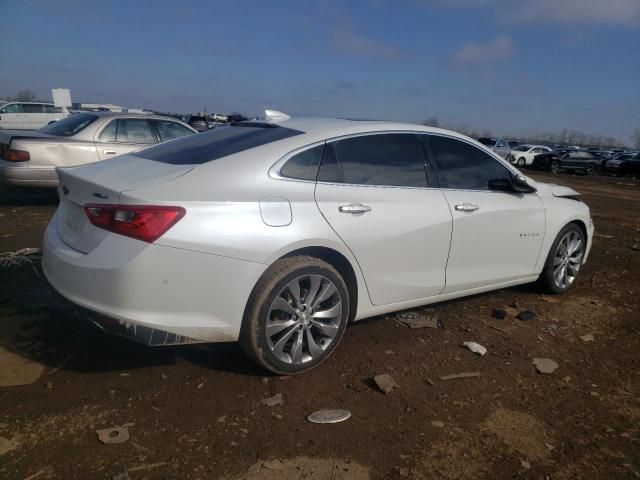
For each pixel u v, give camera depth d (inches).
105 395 111.4
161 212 105.0
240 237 111.2
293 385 120.3
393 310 145.8
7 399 107.8
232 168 118.0
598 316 178.5
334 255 128.6
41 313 148.6
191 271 107.3
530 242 176.4
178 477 89.2
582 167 1295.5
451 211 149.7
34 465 89.8
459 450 101.3
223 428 102.9
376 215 133.3
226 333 114.0
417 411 113.4
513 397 122.2
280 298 118.4
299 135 131.2
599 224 410.3
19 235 238.2
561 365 139.9
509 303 185.5
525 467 97.6
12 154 292.4
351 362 133.5
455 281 155.8
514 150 1380.4
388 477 92.8
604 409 119.4
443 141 157.1
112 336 137.0
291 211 119.1
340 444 100.6
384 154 142.3
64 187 123.8
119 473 89.0
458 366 135.3
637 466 99.7
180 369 123.7
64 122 333.4
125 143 320.8
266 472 91.7
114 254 105.0
